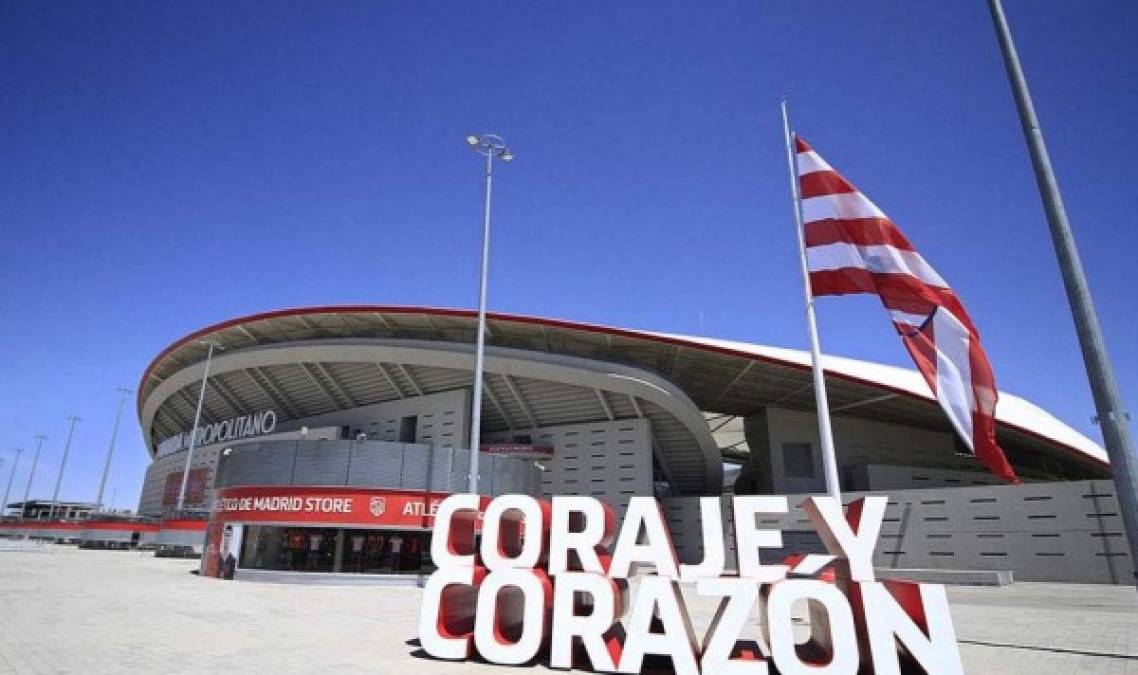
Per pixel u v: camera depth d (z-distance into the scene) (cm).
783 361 3266
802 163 1418
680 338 3275
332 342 3725
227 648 920
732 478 6347
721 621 789
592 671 830
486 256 2106
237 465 2438
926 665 725
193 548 3825
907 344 1194
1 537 6875
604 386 3406
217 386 4672
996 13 792
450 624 946
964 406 1097
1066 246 678
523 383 3600
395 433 3925
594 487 3631
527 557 901
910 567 2994
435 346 3512
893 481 3744
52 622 1109
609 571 857
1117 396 621
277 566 2252
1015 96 753
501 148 2252
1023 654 1016
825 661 853
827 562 882
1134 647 1077
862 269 1286
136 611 1288
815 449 4119
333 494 2262
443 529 947
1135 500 590
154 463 5969
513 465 2752
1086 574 2592
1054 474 4600
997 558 2797
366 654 907
